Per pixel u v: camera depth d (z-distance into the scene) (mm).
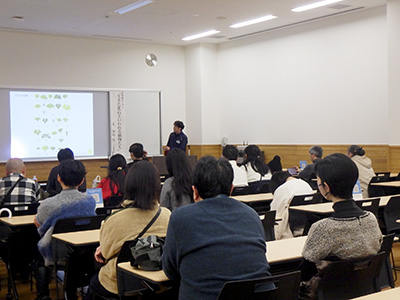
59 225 3396
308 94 9867
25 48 10180
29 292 4562
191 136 12047
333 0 8164
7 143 9875
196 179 2174
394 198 4551
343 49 9195
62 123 10469
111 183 5004
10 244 4133
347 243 2354
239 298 1924
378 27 8609
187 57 12070
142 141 11398
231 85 11625
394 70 8094
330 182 2395
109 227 2652
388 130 8250
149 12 8727
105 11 8586
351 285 2402
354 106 9047
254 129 11086
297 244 2826
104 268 2727
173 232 2066
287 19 9453
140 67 11531
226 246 2014
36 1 7863
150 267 2303
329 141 9500
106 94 11008
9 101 9906
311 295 2480
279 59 10438
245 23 9734
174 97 12016
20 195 4793
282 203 4441
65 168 3547
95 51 10977
